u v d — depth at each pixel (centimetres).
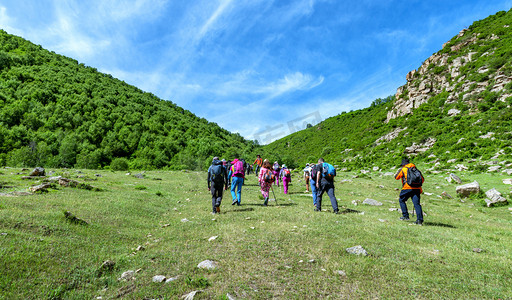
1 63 10044
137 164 6538
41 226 451
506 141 2411
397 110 6450
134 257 390
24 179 1103
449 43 6481
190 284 297
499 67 4281
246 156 8550
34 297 255
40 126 7238
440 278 321
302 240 471
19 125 6900
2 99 7744
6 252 326
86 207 668
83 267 339
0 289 258
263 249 421
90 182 1277
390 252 421
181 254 402
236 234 507
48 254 353
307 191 1384
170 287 293
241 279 312
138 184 1403
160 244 460
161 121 11112
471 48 5556
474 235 569
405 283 308
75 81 11944
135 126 8881
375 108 11894
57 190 884
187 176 2217
